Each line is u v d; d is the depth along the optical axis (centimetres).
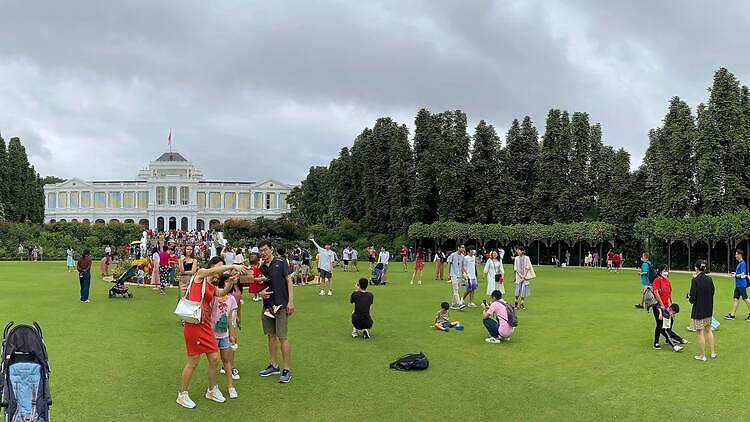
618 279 3856
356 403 1034
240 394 1081
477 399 1066
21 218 9775
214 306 1047
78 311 2105
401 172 7850
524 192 7194
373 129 8362
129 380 1162
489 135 7256
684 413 995
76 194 13238
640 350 1481
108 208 13225
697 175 5512
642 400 1066
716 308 2245
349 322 1914
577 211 6831
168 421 930
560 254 6631
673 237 5078
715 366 1312
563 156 6869
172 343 1533
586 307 2297
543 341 1598
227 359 1068
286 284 1188
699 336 1369
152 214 12781
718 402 1054
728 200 5234
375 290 3011
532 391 1120
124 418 941
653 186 6038
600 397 1084
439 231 6812
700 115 5650
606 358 1395
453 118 7506
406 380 1189
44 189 13462
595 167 7112
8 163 9519
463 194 7375
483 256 6097
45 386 845
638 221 5959
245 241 7969
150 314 2062
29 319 1898
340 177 9044
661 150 5838
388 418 958
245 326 1816
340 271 4572
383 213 8044
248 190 13712
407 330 1770
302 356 1398
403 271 4684
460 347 1520
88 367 1259
